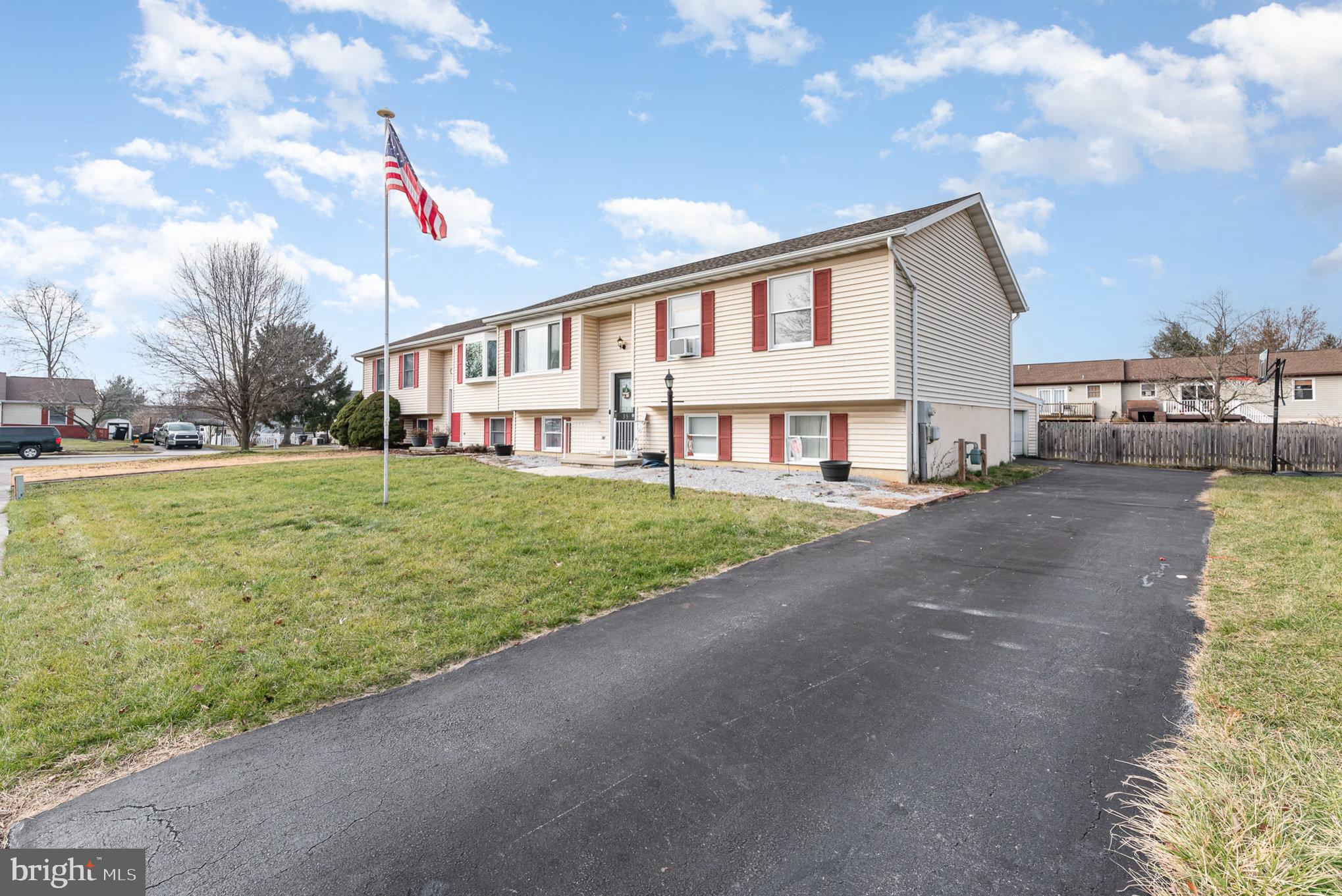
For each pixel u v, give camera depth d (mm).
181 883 2033
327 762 2797
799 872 2055
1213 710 3025
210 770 2744
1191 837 2082
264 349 25359
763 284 12734
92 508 10438
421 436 23078
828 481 11414
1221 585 5008
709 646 4113
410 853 2182
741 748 2859
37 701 3316
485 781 2627
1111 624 4328
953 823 2285
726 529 7395
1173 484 12305
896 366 11086
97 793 2568
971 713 3137
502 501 9523
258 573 5855
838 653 3949
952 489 10914
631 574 5695
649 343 14797
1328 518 7516
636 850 2180
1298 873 1863
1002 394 16906
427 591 5262
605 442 16562
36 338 40594
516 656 4012
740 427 13859
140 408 47438
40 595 5328
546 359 17516
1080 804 2361
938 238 12852
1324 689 3168
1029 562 6086
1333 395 29609
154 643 4145
